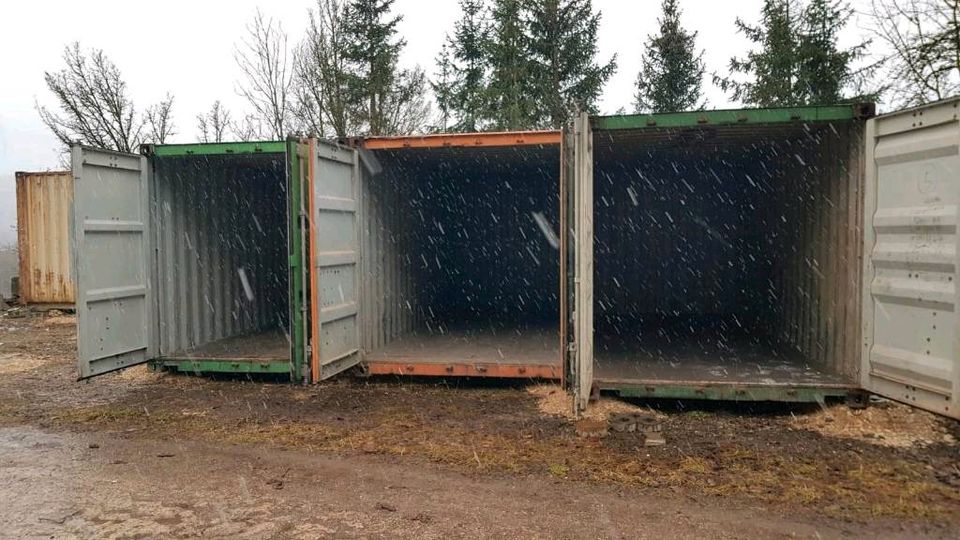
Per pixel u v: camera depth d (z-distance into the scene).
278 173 10.43
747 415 6.40
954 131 4.80
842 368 6.60
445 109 25.67
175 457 5.38
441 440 5.73
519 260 12.21
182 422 6.35
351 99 21.36
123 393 7.48
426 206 10.76
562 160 6.80
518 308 12.20
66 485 4.77
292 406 6.88
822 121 6.09
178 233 8.25
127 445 5.70
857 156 6.14
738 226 11.24
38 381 8.11
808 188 7.70
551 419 6.27
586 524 4.05
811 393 6.21
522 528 4.00
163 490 4.67
